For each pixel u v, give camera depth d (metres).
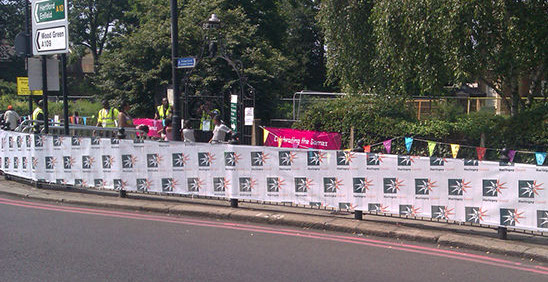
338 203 7.55
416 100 18.02
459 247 6.37
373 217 7.73
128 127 13.17
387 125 14.12
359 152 7.45
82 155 9.48
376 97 15.45
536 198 6.22
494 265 5.68
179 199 9.03
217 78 19.83
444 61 13.09
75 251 5.96
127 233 6.87
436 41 13.09
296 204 8.12
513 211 6.37
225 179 8.31
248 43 22.59
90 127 11.91
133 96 20.88
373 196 7.30
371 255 5.98
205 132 15.80
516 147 12.44
